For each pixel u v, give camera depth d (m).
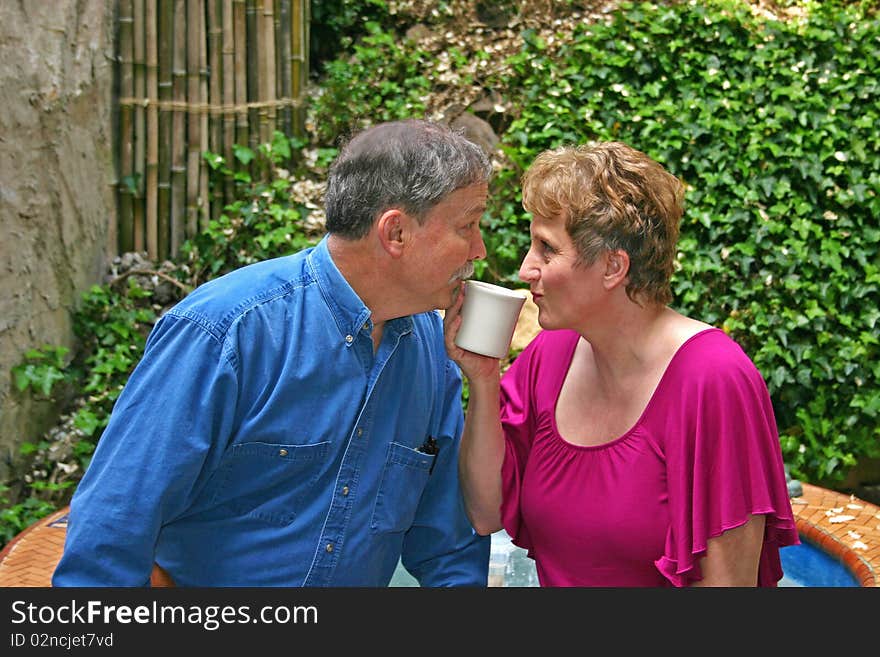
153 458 1.65
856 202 4.90
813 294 4.83
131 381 1.71
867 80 5.04
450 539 2.07
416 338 1.91
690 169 5.09
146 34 4.98
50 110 4.29
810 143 4.95
